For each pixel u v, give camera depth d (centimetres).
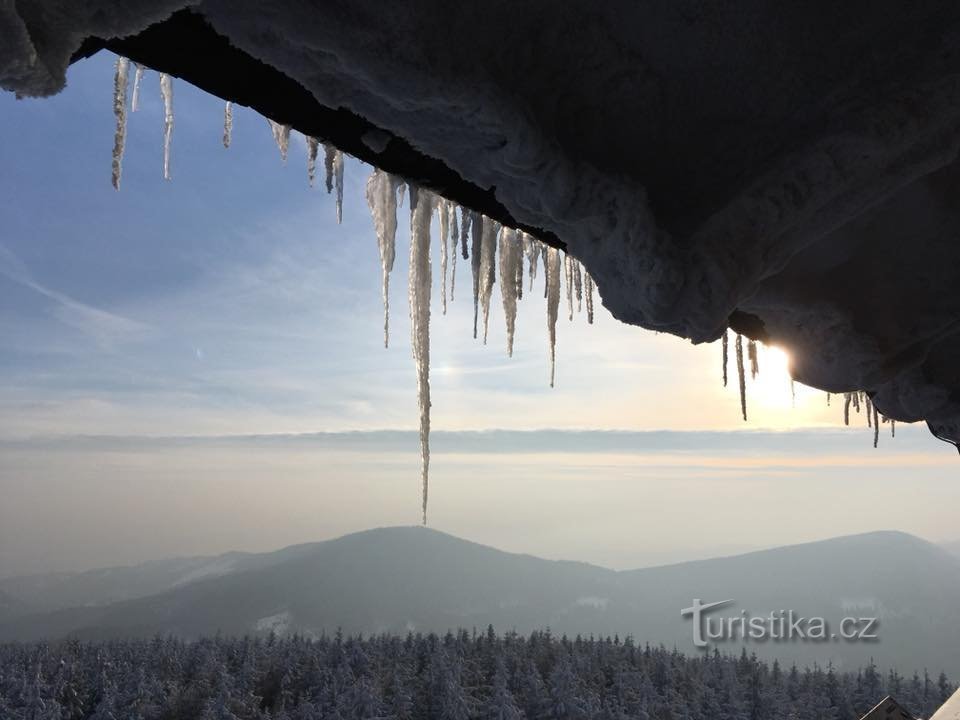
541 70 261
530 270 657
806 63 288
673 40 268
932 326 428
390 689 9606
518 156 259
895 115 292
